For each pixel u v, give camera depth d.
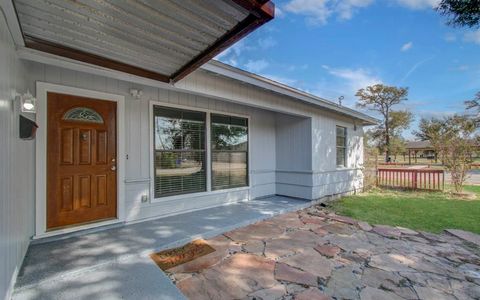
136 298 2.08
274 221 4.55
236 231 3.93
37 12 1.80
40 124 3.15
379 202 6.47
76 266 2.52
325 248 3.34
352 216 5.04
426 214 5.23
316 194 6.16
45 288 2.18
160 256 2.95
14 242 2.14
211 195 5.17
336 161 7.25
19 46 2.27
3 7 1.69
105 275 2.43
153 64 2.84
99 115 3.69
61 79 3.33
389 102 28.28
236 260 2.91
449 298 2.27
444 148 8.36
